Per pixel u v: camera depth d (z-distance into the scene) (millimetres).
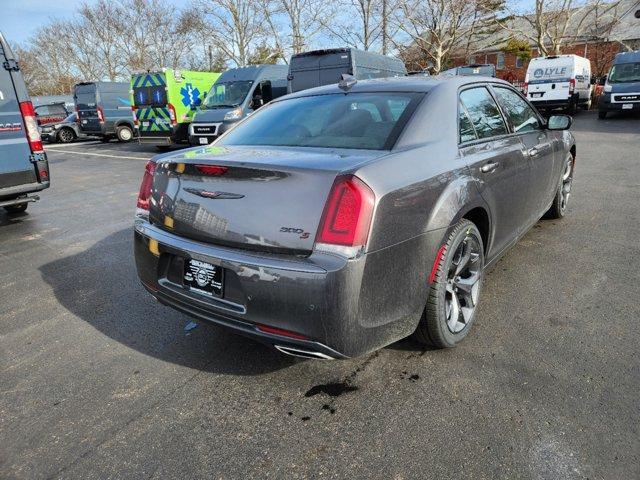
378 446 2111
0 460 2115
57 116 23906
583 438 2086
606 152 9844
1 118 5672
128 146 18328
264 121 3248
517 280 3746
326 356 2182
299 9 33375
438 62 28438
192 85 14781
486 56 46250
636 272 3801
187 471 2021
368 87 3172
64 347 3049
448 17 28562
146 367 2795
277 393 2510
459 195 2641
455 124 2912
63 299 3803
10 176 5816
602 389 2398
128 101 20312
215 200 2359
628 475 1888
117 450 2152
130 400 2496
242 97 12758
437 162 2609
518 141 3631
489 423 2209
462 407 2326
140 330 3246
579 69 19906
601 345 2793
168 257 2631
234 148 2824
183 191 2514
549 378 2510
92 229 5961
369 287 2148
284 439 2182
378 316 2244
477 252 2961
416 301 2443
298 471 1999
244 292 2217
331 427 2242
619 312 3170
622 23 38062
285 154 2461
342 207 2068
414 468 1981
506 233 3527
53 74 63250
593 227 4988
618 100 16312
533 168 3828
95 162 13477
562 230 4930
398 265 2279
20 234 5836
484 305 3354
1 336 3221
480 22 31625
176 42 50875
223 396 2504
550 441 2078
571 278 3744
